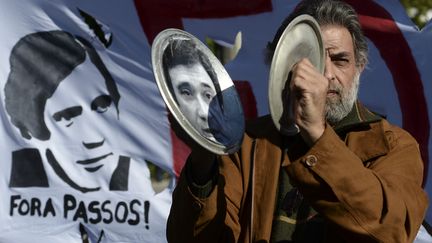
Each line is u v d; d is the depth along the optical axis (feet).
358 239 19.75
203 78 20.17
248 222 21.57
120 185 36.83
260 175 21.76
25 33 37.29
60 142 36.94
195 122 19.62
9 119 36.94
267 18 37.73
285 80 19.99
